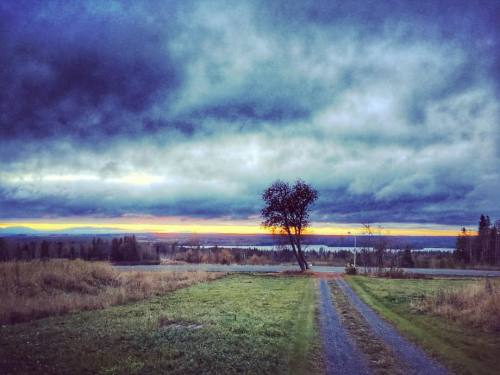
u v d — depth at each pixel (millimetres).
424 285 36750
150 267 68875
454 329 16359
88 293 28906
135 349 13445
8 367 11586
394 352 13000
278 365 11578
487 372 10953
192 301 25531
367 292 30953
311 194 60844
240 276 49375
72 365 11742
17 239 121062
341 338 14977
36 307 21031
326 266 77688
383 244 66750
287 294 29438
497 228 113625
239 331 16094
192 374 10805
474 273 56500
